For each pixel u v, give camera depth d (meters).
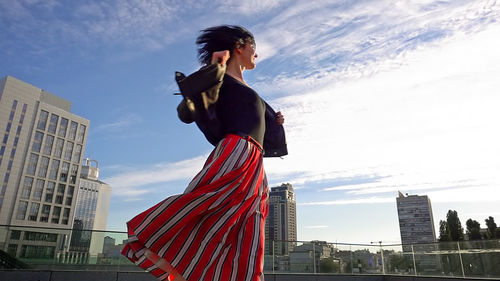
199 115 1.38
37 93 122.81
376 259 14.95
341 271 14.23
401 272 14.05
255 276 1.15
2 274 9.14
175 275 1.11
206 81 1.25
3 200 108.06
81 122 135.25
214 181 1.20
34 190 116.06
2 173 109.19
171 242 1.08
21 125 116.50
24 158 115.38
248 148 1.35
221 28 1.70
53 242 10.04
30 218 113.06
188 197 1.11
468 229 82.12
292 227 93.50
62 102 134.25
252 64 1.73
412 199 158.88
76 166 130.25
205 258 1.09
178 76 1.27
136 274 10.57
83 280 10.02
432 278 12.51
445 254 12.47
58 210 121.12
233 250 1.17
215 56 1.31
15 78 116.94
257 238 1.24
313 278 13.63
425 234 150.88
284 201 95.56
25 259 9.55
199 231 1.12
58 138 126.25
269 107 1.86
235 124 1.40
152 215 1.07
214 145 1.49
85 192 168.50
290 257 13.72
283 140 1.83
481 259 11.09
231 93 1.46
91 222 167.62
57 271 9.78
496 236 76.50
